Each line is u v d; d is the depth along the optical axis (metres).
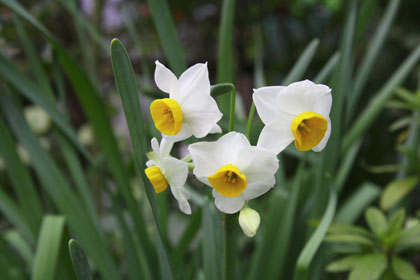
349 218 0.53
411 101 0.51
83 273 0.35
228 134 0.35
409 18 0.82
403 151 0.50
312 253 0.39
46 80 0.52
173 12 0.89
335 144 0.47
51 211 0.51
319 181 0.48
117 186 0.50
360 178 0.80
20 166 0.49
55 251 0.42
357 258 0.44
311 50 0.50
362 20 0.48
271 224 0.50
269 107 0.35
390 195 0.48
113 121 0.99
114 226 0.73
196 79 0.35
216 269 0.44
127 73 0.35
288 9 0.89
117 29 0.89
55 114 0.49
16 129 0.49
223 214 0.37
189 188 0.51
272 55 0.92
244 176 0.34
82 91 0.49
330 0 0.91
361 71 0.52
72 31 0.88
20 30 0.51
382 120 0.79
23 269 0.52
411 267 0.43
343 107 0.47
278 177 0.53
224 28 0.50
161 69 0.35
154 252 0.50
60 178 0.49
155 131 0.50
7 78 0.48
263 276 0.49
